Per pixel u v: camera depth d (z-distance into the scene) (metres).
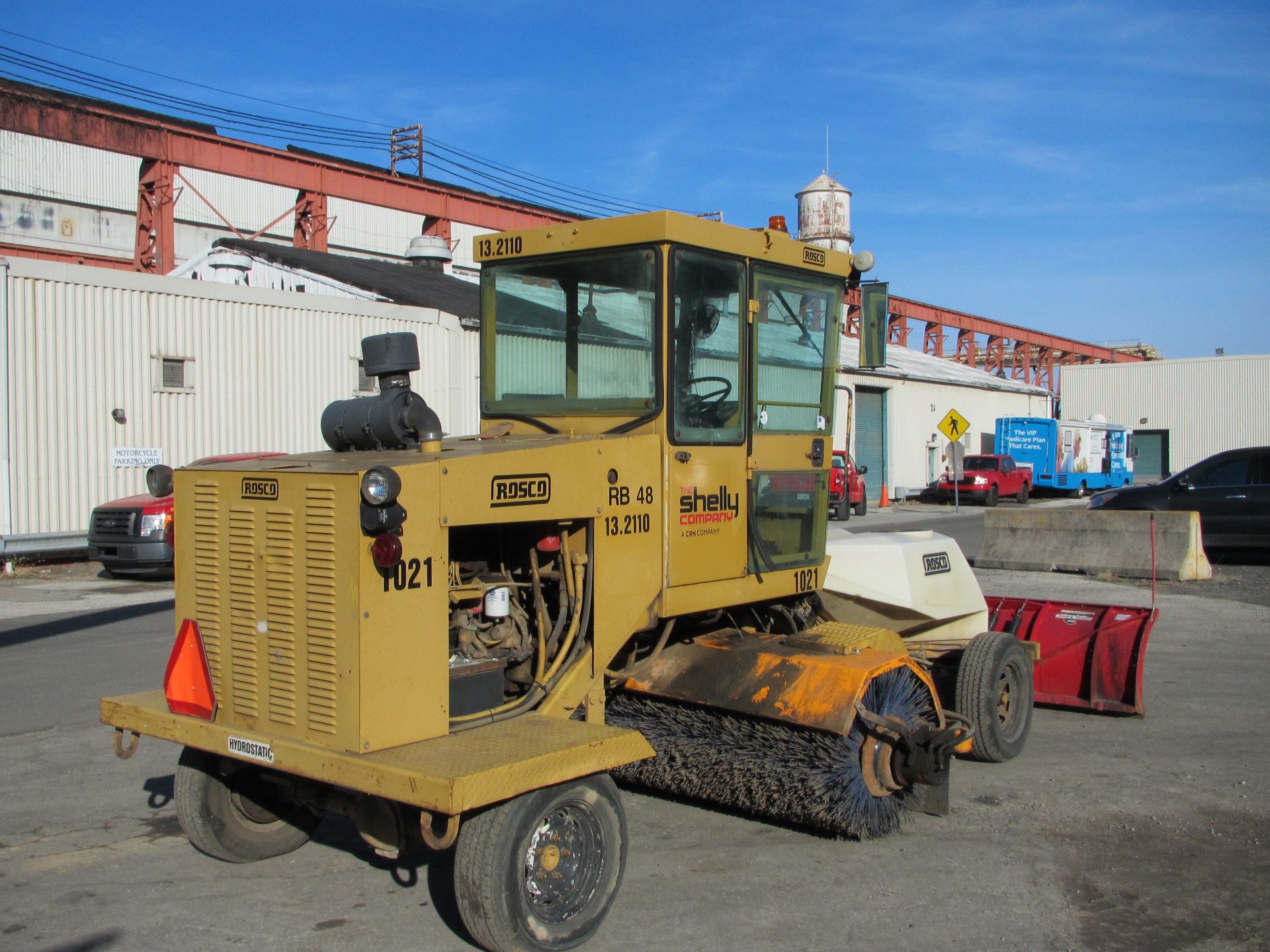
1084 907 4.54
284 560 4.02
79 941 4.22
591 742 4.01
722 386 5.19
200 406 18.52
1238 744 7.03
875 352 6.07
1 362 15.95
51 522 16.59
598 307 5.04
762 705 4.94
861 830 5.09
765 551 5.48
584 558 4.59
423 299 23.97
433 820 3.70
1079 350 64.62
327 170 29.80
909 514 31.61
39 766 6.48
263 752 4.01
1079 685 7.87
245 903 4.59
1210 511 17.12
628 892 4.70
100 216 42.72
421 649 3.98
